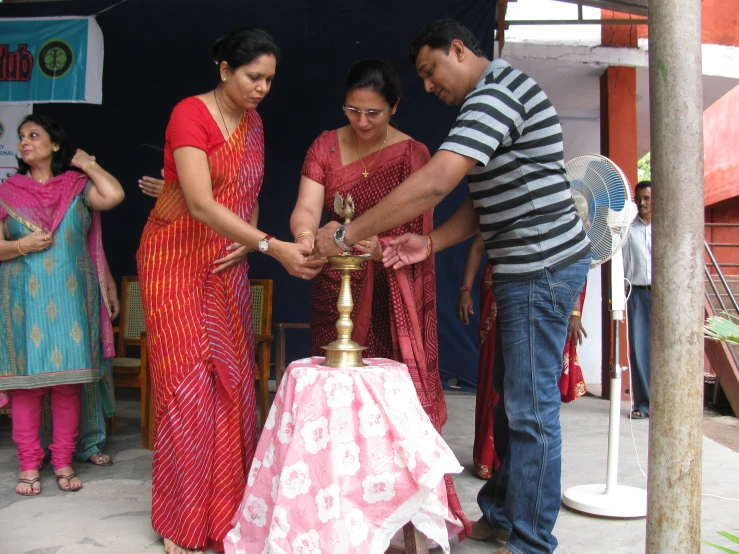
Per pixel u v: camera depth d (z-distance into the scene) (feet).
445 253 19.02
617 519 9.06
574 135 24.86
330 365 6.95
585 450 12.85
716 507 9.48
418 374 7.84
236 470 8.12
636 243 16.93
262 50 7.79
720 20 23.98
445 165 6.32
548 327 6.97
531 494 7.04
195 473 7.77
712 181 36.29
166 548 7.79
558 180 6.94
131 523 8.73
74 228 10.31
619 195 9.07
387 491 6.47
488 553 7.85
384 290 8.29
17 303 9.84
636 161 21.08
